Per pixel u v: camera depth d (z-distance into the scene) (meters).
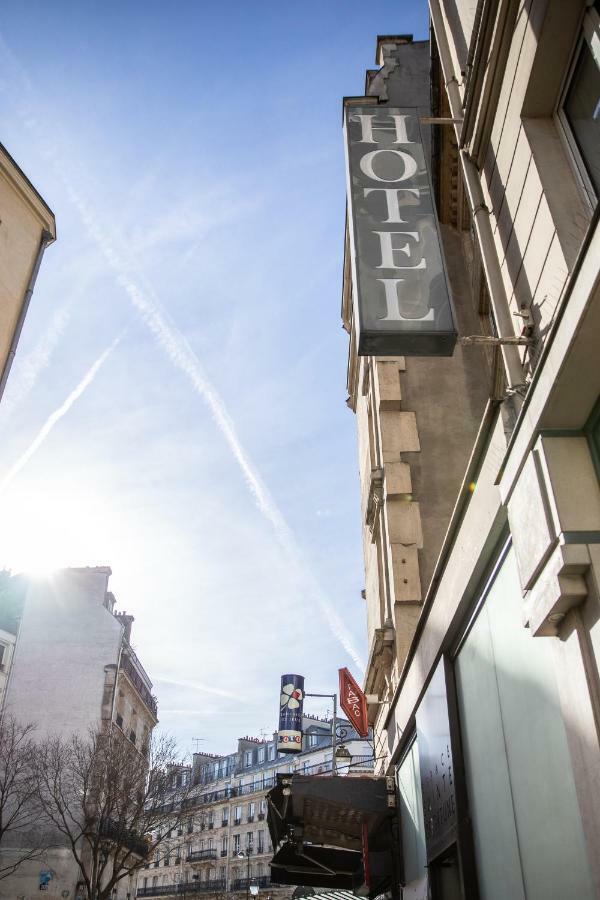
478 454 5.25
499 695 5.11
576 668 3.63
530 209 5.32
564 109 5.28
